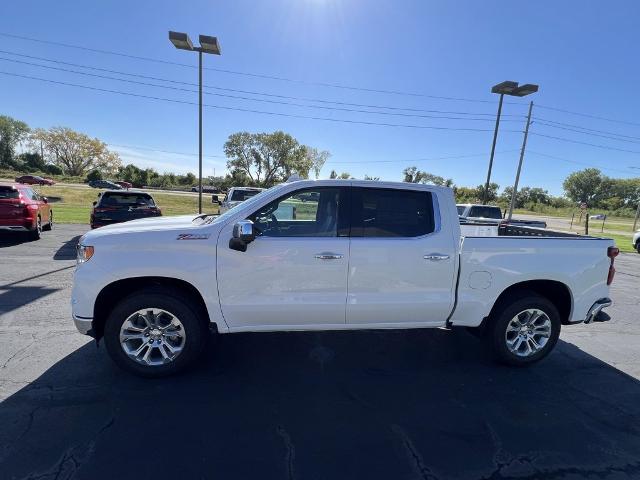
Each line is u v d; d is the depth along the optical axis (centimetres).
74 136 8744
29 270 774
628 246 1920
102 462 252
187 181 8806
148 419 300
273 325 373
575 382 387
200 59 1688
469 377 388
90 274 340
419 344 463
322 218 380
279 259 360
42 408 309
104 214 1137
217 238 354
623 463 272
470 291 391
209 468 250
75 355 402
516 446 285
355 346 451
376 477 248
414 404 335
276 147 6594
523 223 1398
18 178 5406
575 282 409
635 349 481
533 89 1823
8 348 414
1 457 253
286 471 251
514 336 412
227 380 364
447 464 263
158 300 351
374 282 374
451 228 389
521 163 2555
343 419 310
